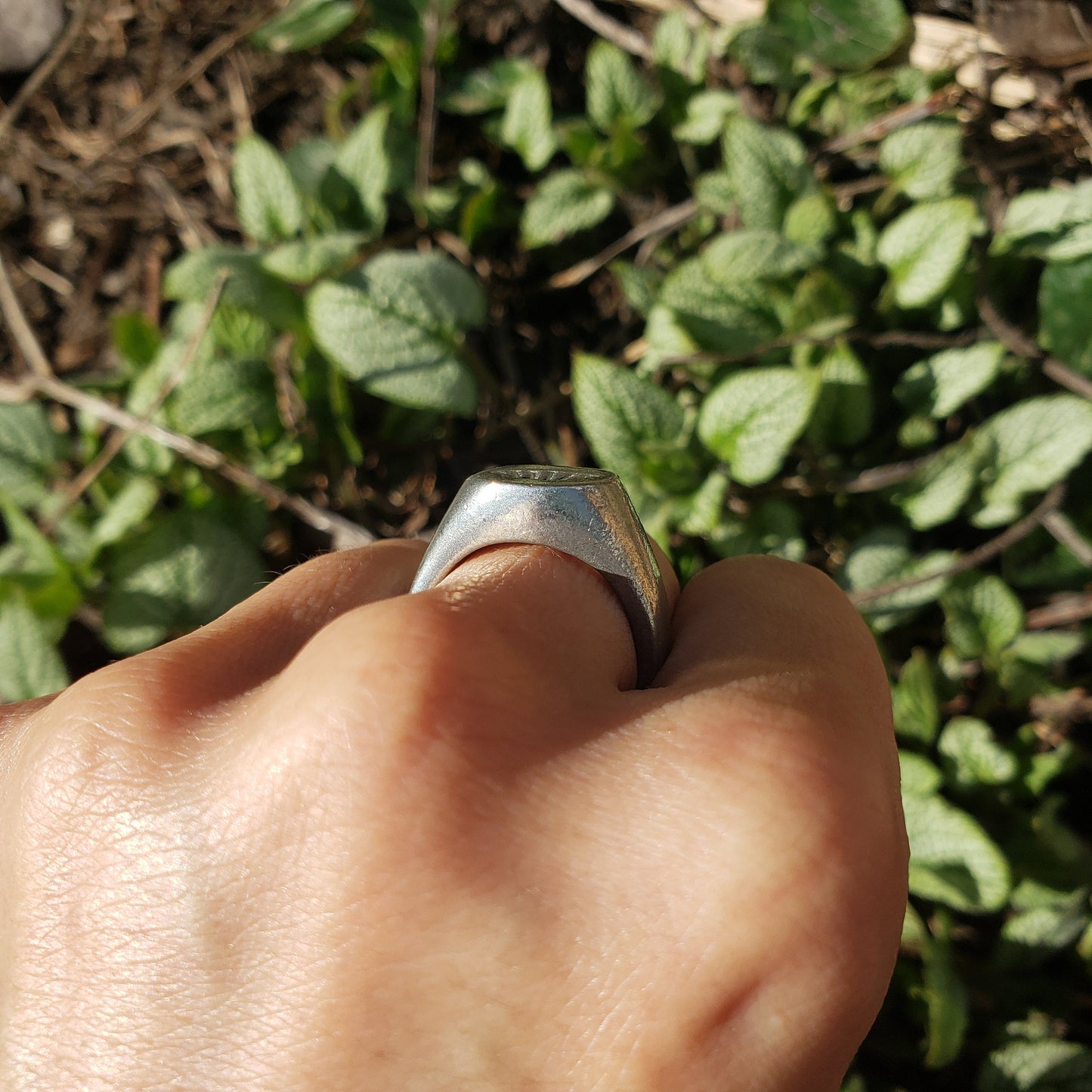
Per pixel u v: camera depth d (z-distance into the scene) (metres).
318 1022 0.11
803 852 0.10
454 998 0.11
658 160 0.31
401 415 0.30
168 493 0.30
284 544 0.30
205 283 0.28
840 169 0.30
